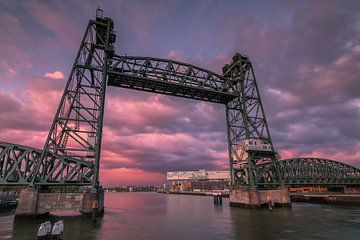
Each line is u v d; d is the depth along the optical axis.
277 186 51.06
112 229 27.59
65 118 36.12
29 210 31.42
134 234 25.03
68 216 35.25
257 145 48.47
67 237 23.02
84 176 35.22
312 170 57.28
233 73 56.25
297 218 34.75
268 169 49.09
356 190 76.31
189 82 48.47
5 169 32.44
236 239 22.50
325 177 58.78
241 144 50.59
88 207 33.47
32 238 22.02
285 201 48.72
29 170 34.12
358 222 31.14
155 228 29.08
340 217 35.59
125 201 98.00
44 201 32.41
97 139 36.44
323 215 37.72
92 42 40.66
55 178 34.31
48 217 34.16
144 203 83.00
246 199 47.75
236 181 52.41
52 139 35.00
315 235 23.53
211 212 47.16
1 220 33.19
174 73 46.72
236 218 36.03
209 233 25.53
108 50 40.53
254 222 32.00
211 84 51.06
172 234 25.19
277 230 26.28
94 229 27.09
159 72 45.22
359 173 64.62
